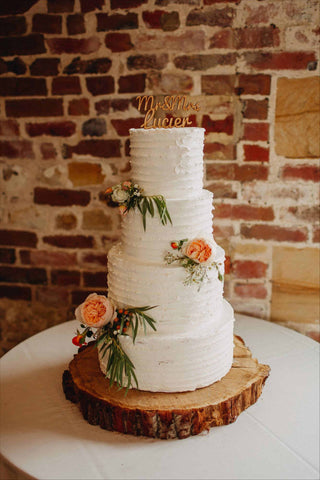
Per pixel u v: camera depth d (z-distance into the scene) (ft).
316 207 6.46
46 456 3.98
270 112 6.28
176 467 3.84
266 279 6.86
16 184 7.16
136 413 4.16
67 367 5.45
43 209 7.19
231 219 6.73
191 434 4.25
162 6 6.21
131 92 6.54
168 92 6.45
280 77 6.16
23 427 4.39
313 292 6.77
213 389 4.49
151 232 4.30
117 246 4.91
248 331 6.36
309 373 5.30
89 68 6.57
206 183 6.66
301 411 4.59
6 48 6.70
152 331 4.38
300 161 6.35
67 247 7.27
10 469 3.96
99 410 4.31
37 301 7.58
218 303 4.68
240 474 3.74
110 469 3.82
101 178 6.91
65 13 6.46
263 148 6.41
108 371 4.46
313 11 5.91
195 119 6.46
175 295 4.27
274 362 5.53
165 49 6.33
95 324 4.30
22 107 6.86
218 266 4.39
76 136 6.83
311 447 4.07
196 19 6.18
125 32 6.37
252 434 4.25
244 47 6.16
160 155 4.21
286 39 6.05
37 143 6.95
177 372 4.38
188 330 4.41
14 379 5.20
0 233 7.41
